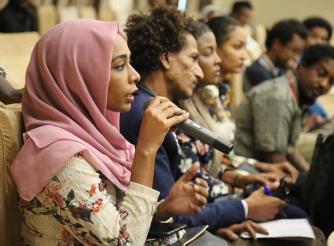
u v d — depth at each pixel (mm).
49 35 1382
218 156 2217
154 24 1871
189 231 1706
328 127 3842
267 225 2004
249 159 2727
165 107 1412
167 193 1674
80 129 1347
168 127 1391
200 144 2053
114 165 1378
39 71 1386
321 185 2307
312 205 2334
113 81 1396
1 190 1374
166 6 1992
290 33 3896
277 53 3992
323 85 3057
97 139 1381
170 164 1773
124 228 1286
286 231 1931
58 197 1250
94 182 1262
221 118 2469
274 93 2848
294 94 3002
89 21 1404
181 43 1863
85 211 1237
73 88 1363
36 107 1374
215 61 2238
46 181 1251
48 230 1330
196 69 1913
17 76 1987
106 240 1246
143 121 1386
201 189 1543
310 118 3783
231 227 1938
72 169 1250
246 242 1891
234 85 3867
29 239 1390
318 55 3020
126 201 1321
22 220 1403
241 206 1979
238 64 2729
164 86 1904
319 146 2342
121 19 5797
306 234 1897
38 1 5082
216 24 2701
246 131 2984
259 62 4027
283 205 2068
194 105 2229
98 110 1392
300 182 2484
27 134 1326
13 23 4379
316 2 7754
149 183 1353
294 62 3959
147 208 1327
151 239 1562
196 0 6594
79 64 1356
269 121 2826
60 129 1318
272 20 8023
